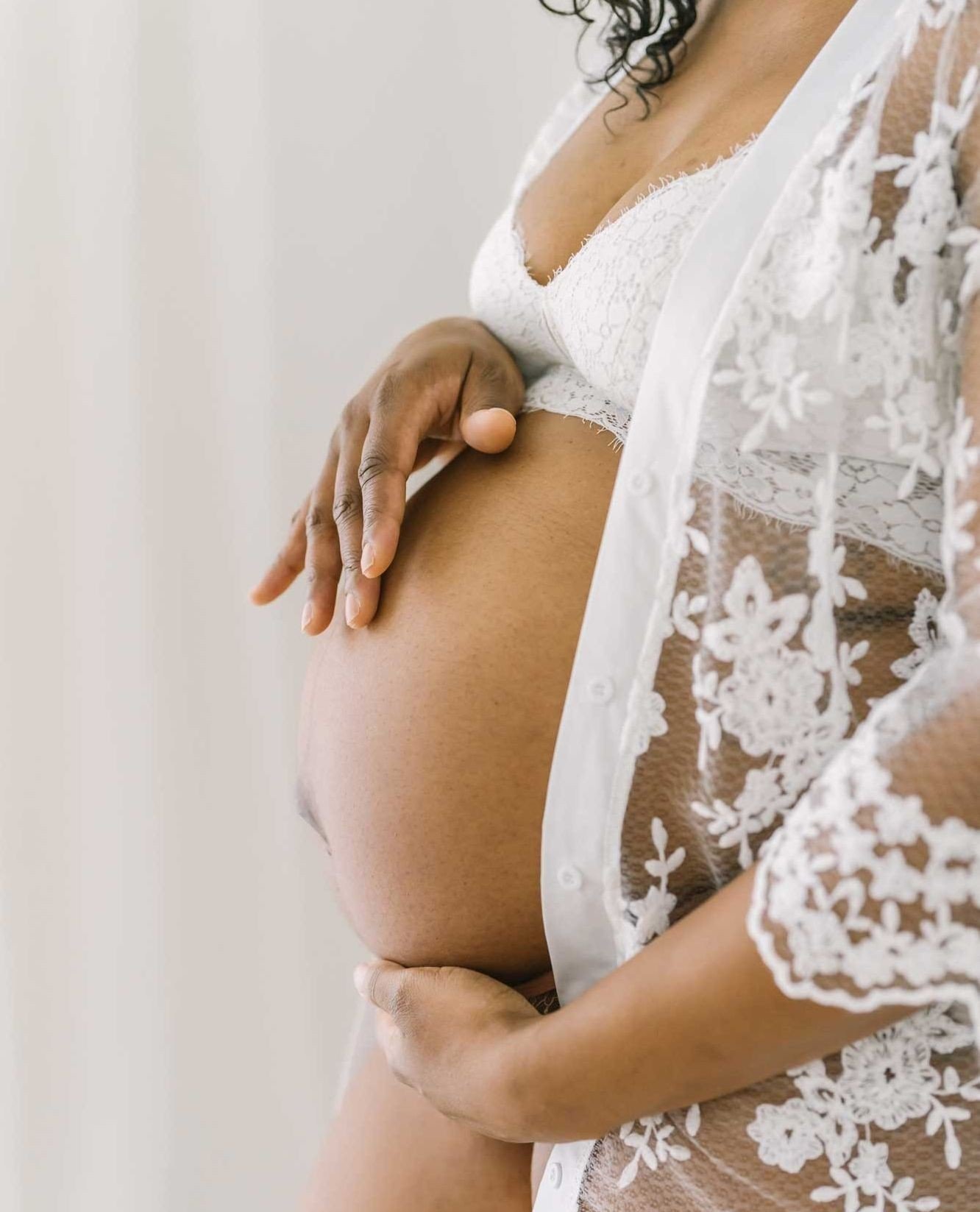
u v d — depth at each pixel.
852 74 0.64
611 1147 0.66
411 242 1.59
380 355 1.60
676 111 0.86
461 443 0.98
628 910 0.67
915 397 0.59
